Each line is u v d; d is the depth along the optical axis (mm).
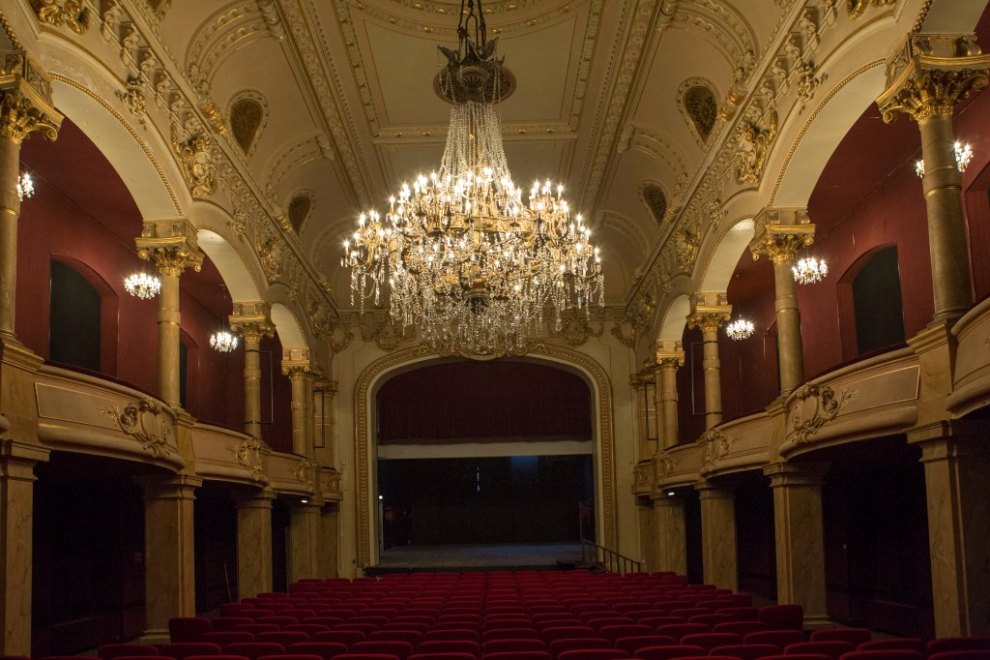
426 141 17469
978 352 7301
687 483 16938
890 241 13453
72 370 8562
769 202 12070
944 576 8016
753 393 19984
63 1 8688
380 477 32031
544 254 12727
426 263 12844
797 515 11828
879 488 14070
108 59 9750
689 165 15914
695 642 7176
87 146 11516
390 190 19531
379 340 23766
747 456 13258
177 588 11570
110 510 14414
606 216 21203
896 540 13539
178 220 12000
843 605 15125
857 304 15234
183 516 11766
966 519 7836
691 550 21547
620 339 23875
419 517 32188
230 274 15227
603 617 9391
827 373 10109
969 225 11227
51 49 8617
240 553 15750
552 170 18969
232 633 7938
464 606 10773
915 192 12672
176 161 11891
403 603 11133
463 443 27062
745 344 20547
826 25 10055
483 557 25406
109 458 9391
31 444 7676
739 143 13008
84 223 13570
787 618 9219
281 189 17297
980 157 10883
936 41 8312
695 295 16062
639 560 22672
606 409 23641
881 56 8961
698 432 21734
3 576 7297
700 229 15711
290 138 16172
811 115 10477
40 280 12281
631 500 23203
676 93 14641
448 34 14281
